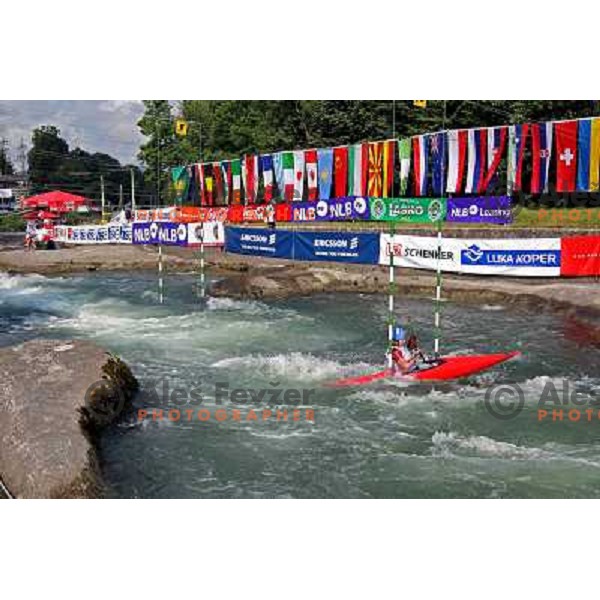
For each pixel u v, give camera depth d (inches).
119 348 564.1
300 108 1592.0
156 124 2059.5
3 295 888.3
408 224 1038.4
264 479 319.3
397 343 465.4
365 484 312.7
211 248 1194.0
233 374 482.6
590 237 670.5
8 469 297.3
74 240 1115.9
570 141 630.5
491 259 707.4
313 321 666.2
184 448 354.0
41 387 376.5
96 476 298.7
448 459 338.3
